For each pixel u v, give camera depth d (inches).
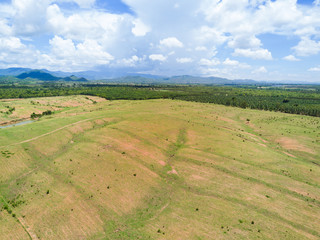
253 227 1507.1
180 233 1444.4
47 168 2201.0
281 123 4719.5
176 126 3961.6
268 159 2672.2
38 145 2650.1
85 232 1437.0
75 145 2805.1
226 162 2536.9
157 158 2630.4
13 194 1765.5
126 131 3371.1
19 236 1346.0
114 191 1898.4
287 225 1537.9
